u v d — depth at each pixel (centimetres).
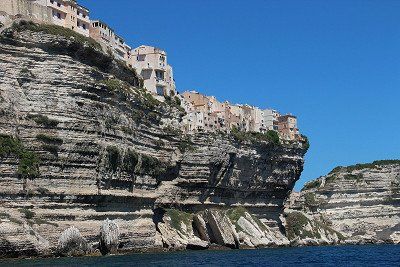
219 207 14012
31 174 8700
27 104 9106
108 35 13275
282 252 11762
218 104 16612
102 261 7838
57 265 6950
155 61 14050
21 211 8350
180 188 12738
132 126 10944
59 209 8969
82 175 9419
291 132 18850
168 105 12556
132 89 11419
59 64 9562
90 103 9800
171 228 12056
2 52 9125
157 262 8075
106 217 9850
